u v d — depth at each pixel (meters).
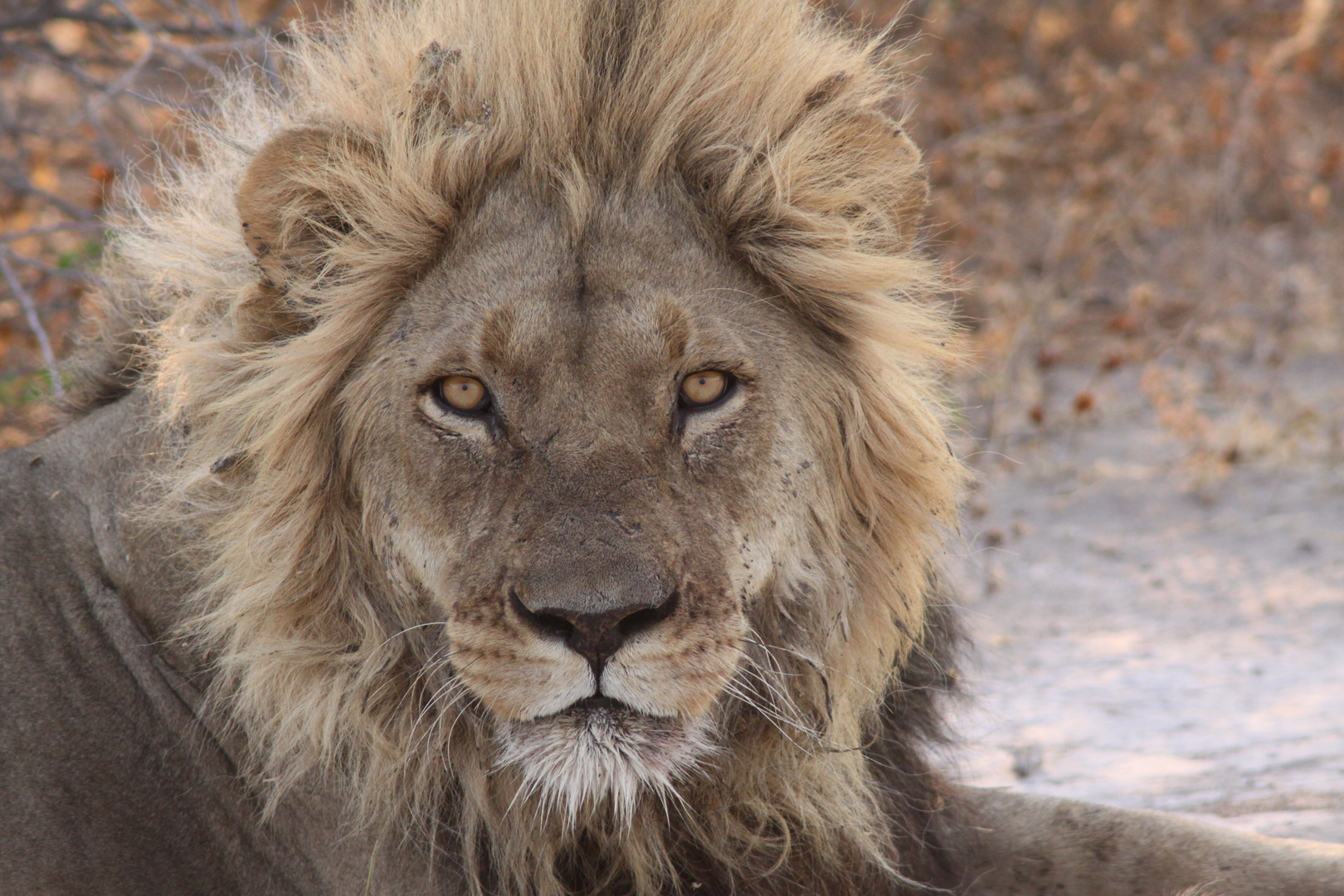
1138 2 22.17
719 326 5.40
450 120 5.59
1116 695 9.60
